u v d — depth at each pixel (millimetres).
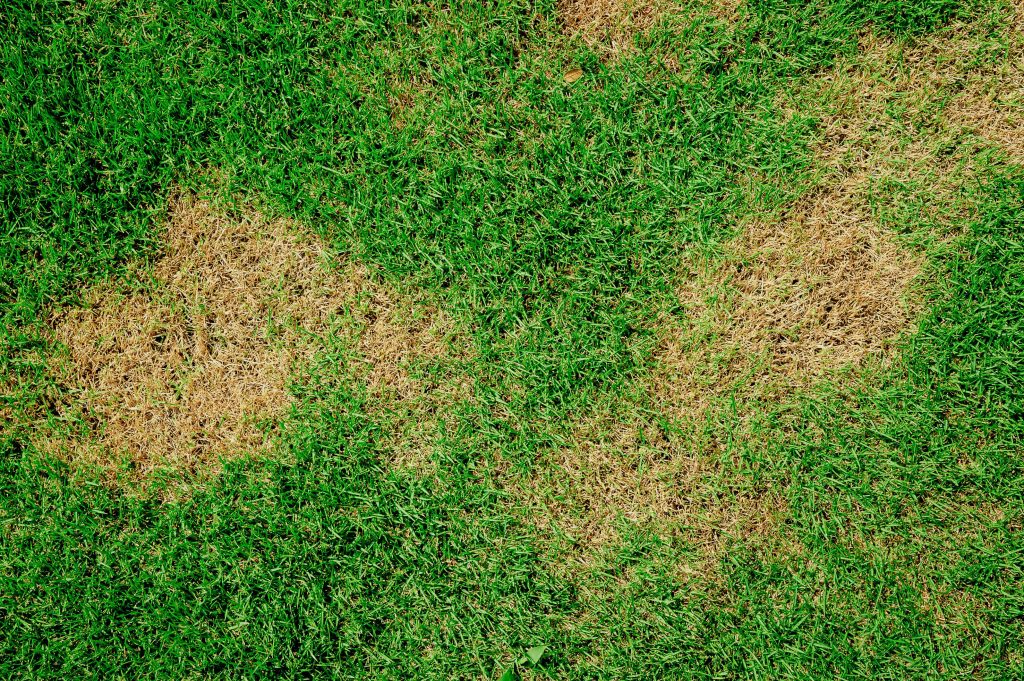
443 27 2104
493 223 2090
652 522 2086
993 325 2066
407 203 2094
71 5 2113
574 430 2090
